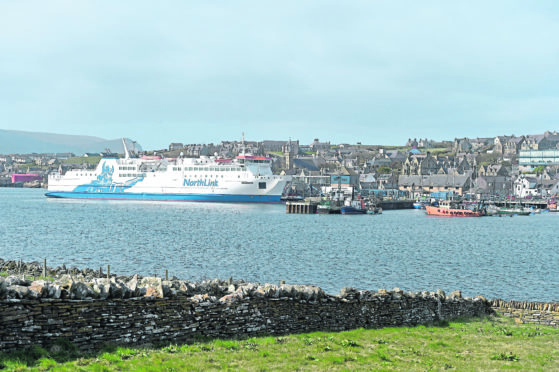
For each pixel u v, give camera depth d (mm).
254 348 23391
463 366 23688
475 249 104188
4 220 155000
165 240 109938
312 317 28422
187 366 19938
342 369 21469
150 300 22406
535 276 72875
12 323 18906
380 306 32219
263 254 91312
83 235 117750
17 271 54875
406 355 24906
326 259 86562
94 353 20281
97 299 21016
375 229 147375
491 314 39594
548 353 27266
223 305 24812
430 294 36625
